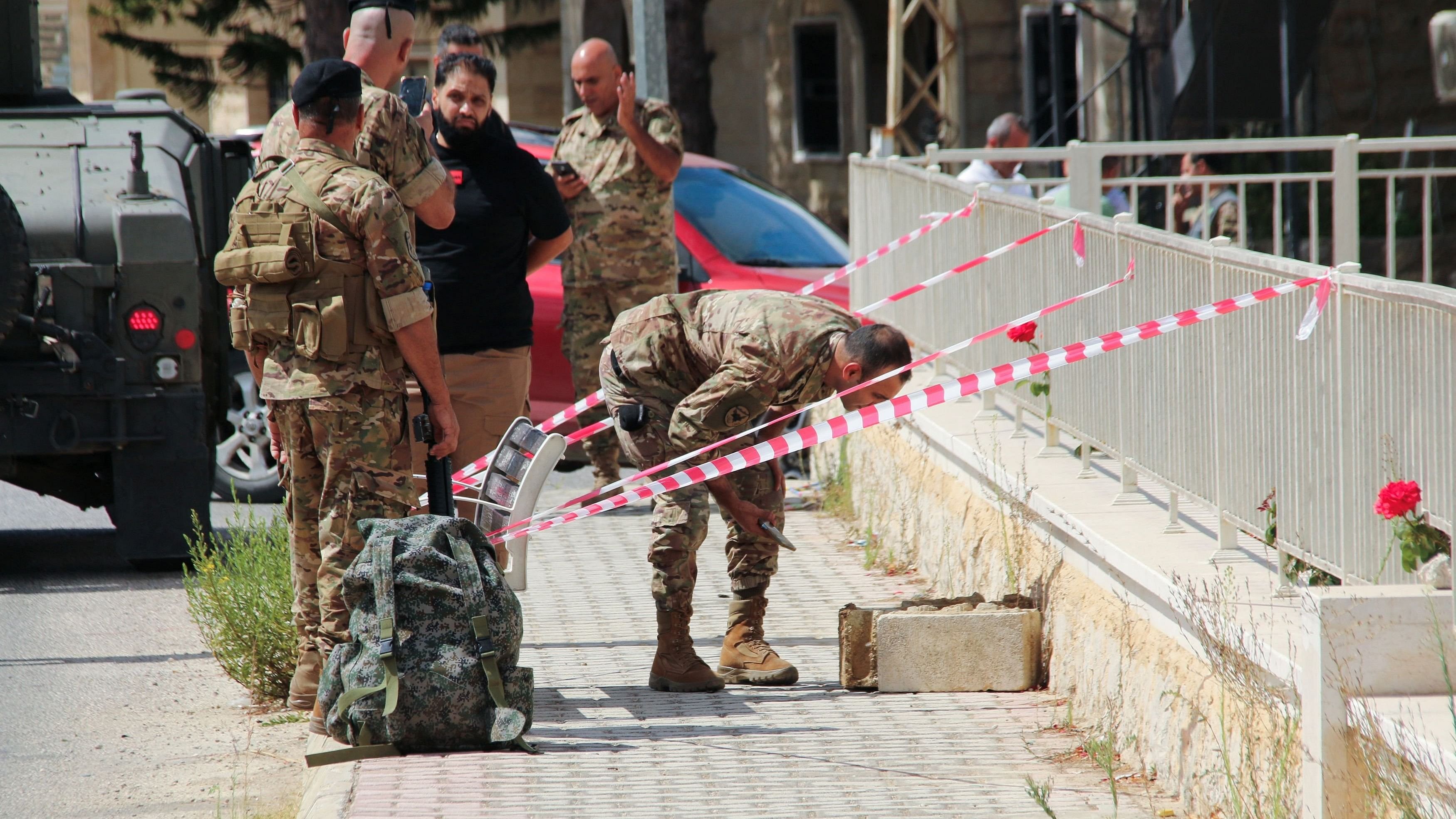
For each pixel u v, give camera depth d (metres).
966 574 19.89
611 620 21.03
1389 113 47.56
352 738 14.33
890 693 16.78
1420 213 45.03
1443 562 10.83
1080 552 16.06
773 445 15.41
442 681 14.20
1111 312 16.77
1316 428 12.32
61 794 15.41
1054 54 55.44
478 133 19.83
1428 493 10.80
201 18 68.94
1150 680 13.71
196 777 15.85
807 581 23.16
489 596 14.46
